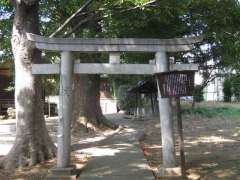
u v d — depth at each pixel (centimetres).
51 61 1847
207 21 1853
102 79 3625
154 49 1007
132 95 3069
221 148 1404
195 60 2514
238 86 4019
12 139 1736
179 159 1157
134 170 1048
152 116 2730
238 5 1850
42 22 1791
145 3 1273
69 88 1017
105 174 1009
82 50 1011
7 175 1055
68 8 1644
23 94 1177
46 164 1157
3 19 1798
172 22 1759
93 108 2014
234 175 1010
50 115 3188
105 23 1666
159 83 952
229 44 2009
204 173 1032
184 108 2947
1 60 2125
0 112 3209
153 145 1531
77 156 1266
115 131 1958
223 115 2611
